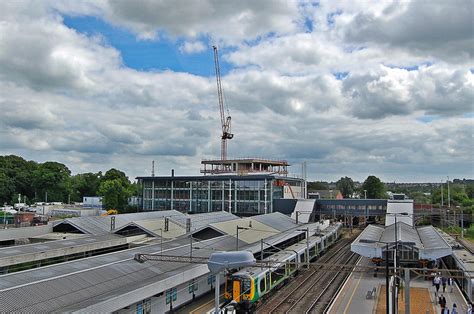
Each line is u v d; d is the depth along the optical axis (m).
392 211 112.00
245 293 46.16
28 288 34.12
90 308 32.72
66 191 186.75
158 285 41.09
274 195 119.31
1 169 179.88
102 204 149.88
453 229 109.38
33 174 182.12
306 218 112.56
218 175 121.00
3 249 53.44
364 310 45.88
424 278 61.00
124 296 36.41
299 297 51.50
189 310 46.09
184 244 60.78
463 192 180.38
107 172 189.25
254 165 140.25
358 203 121.88
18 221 101.69
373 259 64.06
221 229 70.50
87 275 39.66
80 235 68.38
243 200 118.31
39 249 54.88
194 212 123.38
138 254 45.62
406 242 62.53
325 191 183.50
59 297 34.06
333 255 84.12
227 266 32.09
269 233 78.81
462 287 54.22
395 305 38.81
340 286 56.72
